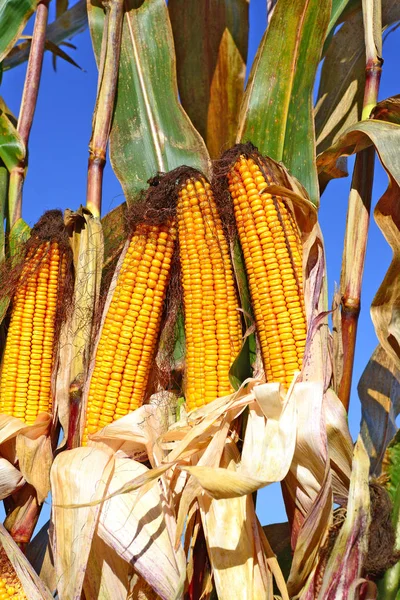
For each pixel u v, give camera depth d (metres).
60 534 3.54
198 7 6.05
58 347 4.35
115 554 3.59
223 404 3.66
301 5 4.73
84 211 4.52
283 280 3.74
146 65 5.12
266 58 4.73
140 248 4.03
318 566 3.47
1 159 5.38
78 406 4.12
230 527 3.39
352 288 4.33
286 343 3.67
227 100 5.84
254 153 3.98
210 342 3.84
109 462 3.68
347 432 3.52
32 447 4.08
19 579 3.76
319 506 3.35
